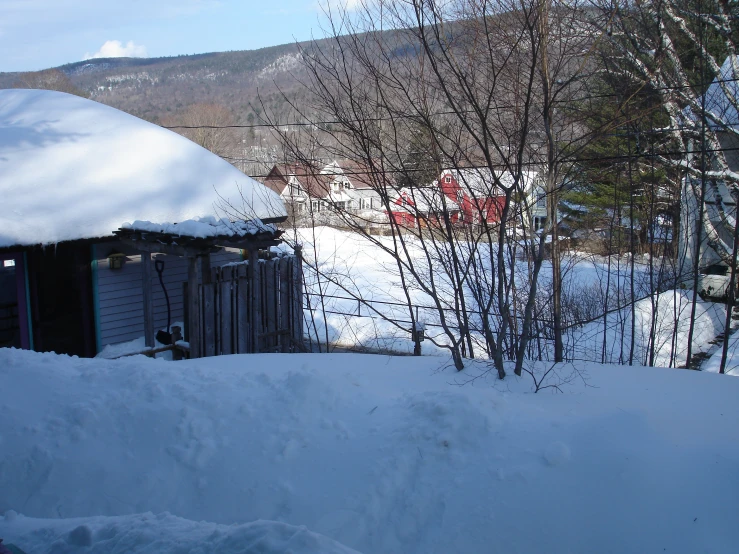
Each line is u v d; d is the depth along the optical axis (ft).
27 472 16.08
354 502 14.06
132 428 17.11
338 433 16.25
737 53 48.47
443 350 43.45
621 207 38.32
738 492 12.50
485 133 19.88
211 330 34.88
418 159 23.34
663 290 35.99
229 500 14.75
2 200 35.55
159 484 15.48
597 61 31.17
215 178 43.78
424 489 14.07
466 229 26.71
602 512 12.68
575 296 40.50
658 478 13.14
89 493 15.43
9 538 13.25
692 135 40.47
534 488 13.44
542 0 19.43
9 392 19.01
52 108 47.73
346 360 22.76
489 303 21.80
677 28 40.81
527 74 23.73
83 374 19.77
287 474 15.15
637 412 15.80
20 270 36.73
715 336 44.78
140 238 35.47
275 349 38.06
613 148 36.83
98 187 39.32
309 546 10.53
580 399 17.25
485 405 15.99
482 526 12.91
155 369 19.77
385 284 68.13
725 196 52.34
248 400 17.76
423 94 22.33
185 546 11.36
